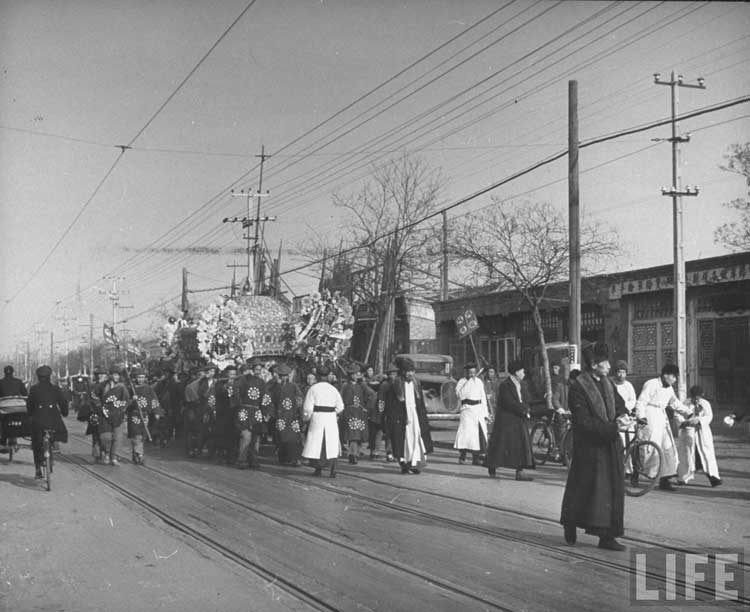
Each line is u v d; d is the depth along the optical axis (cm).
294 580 688
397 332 3716
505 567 727
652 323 2717
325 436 1395
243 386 1571
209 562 756
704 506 1055
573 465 820
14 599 641
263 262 4269
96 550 811
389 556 773
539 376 2219
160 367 2506
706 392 2550
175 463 1691
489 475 1370
